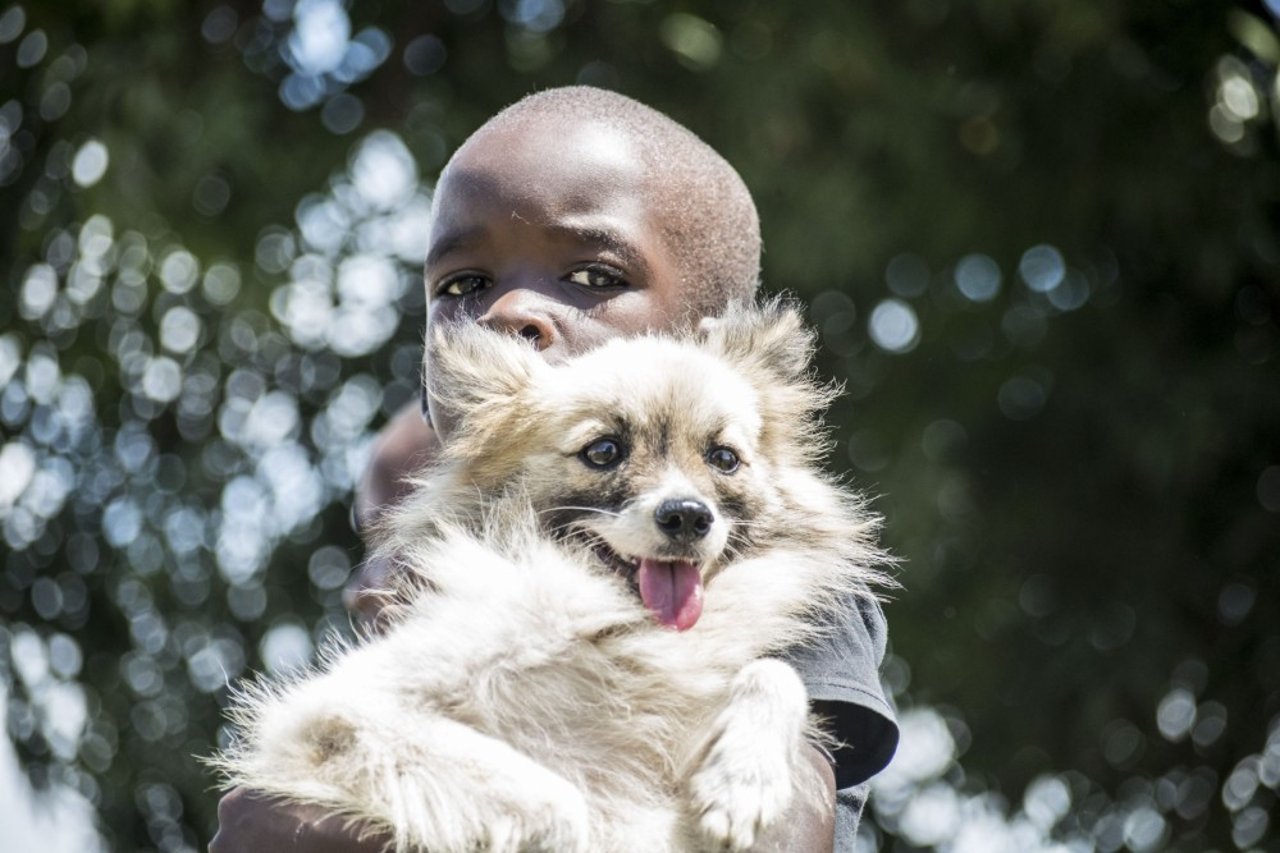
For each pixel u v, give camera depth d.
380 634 6.25
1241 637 13.95
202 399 14.43
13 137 13.35
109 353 14.03
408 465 8.81
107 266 13.52
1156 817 14.25
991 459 14.99
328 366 14.55
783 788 5.24
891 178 13.74
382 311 14.51
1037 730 14.25
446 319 6.48
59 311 13.81
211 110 12.82
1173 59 13.32
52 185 13.16
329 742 5.54
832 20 13.09
